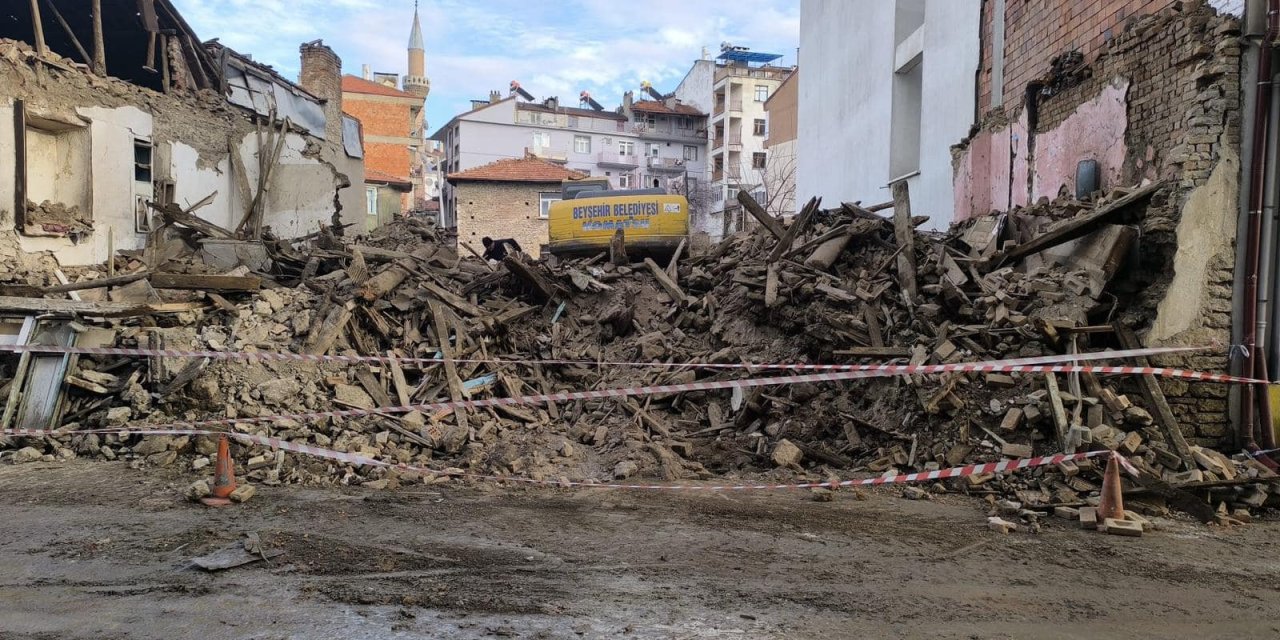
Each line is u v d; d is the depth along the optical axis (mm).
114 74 17734
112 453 7605
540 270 12219
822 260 10445
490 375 9719
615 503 6418
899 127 18156
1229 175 7262
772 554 5117
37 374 8320
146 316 9555
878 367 7738
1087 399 6902
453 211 50812
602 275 12586
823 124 23672
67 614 3973
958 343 8047
